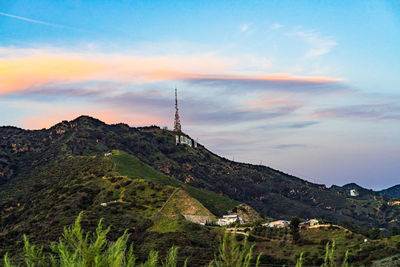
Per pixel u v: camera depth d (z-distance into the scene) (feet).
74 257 35.12
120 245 36.27
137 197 573.74
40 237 413.18
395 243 330.95
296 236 386.11
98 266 34.81
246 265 33.73
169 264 39.42
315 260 321.52
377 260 308.60
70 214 497.46
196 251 324.39
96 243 35.70
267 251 366.43
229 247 34.14
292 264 335.26
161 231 422.41
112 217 483.10
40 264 36.01
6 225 547.49
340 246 357.41
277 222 495.41
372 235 403.95
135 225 450.30
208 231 421.59
